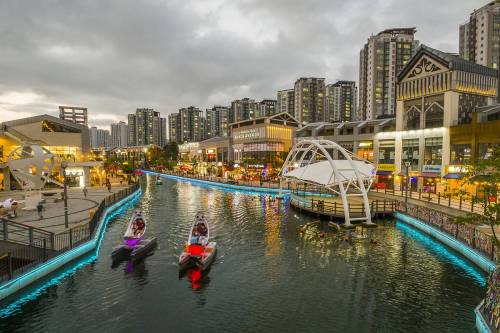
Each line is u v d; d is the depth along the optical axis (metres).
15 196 53.31
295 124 120.31
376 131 68.69
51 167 54.47
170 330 16.08
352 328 16.30
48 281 21.39
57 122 67.25
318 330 16.12
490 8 129.75
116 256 25.56
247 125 120.31
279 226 37.56
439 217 30.98
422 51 56.84
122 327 16.31
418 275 22.84
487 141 45.66
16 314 17.52
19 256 20.92
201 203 55.75
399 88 61.34
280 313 17.75
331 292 20.27
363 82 148.75
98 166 74.69
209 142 147.62
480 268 22.80
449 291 20.34
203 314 17.61
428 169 55.78
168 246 29.39
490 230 28.58
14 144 64.12
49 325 16.48
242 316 17.42
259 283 21.59
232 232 34.78
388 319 17.14
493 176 18.23
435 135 54.69
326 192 61.09
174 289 20.61
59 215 36.94
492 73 56.53
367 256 26.80
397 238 32.03
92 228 29.31
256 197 63.59
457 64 52.25
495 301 14.65
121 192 53.09
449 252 27.61
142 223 30.20
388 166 64.19
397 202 42.47
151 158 192.12
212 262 25.42
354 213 39.56
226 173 103.31
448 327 16.34
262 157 111.00
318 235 33.28
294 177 48.72
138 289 20.59
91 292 20.11
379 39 138.00
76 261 24.55
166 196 66.00
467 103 54.09
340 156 78.69
